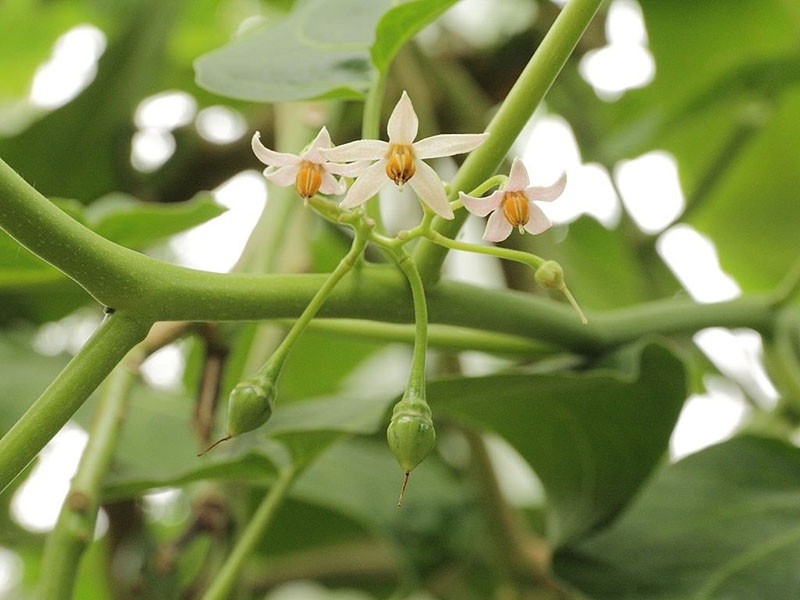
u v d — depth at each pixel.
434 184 0.30
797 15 0.66
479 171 0.33
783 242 0.71
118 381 0.39
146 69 0.65
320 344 0.69
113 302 0.31
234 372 0.59
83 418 0.52
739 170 0.70
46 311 0.63
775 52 0.67
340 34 0.40
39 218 0.30
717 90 0.60
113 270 0.31
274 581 0.63
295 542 0.62
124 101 0.64
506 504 0.53
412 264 0.31
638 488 0.41
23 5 0.74
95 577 0.68
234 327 0.42
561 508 0.42
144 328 0.31
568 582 0.40
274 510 0.40
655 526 0.41
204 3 0.75
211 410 0.41
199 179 0.65
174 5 0.66
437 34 0.68
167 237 0.43
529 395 0.40
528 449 0.42
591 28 0.66
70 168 0.64
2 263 0.43
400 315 0.34
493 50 0.67
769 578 0.39
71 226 0.30
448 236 0.34
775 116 0.67
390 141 0.30
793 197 0.70
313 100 0.39
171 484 0.40
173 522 0.67
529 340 0.40
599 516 0.41
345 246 0.62
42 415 0.30
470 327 0.37
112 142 0.64
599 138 0.68
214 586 0.40
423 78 0.64
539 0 0.67
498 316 0.38
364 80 0.39
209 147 0.65
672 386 0.40
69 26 0.76
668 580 0.40
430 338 0.40
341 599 0.76
